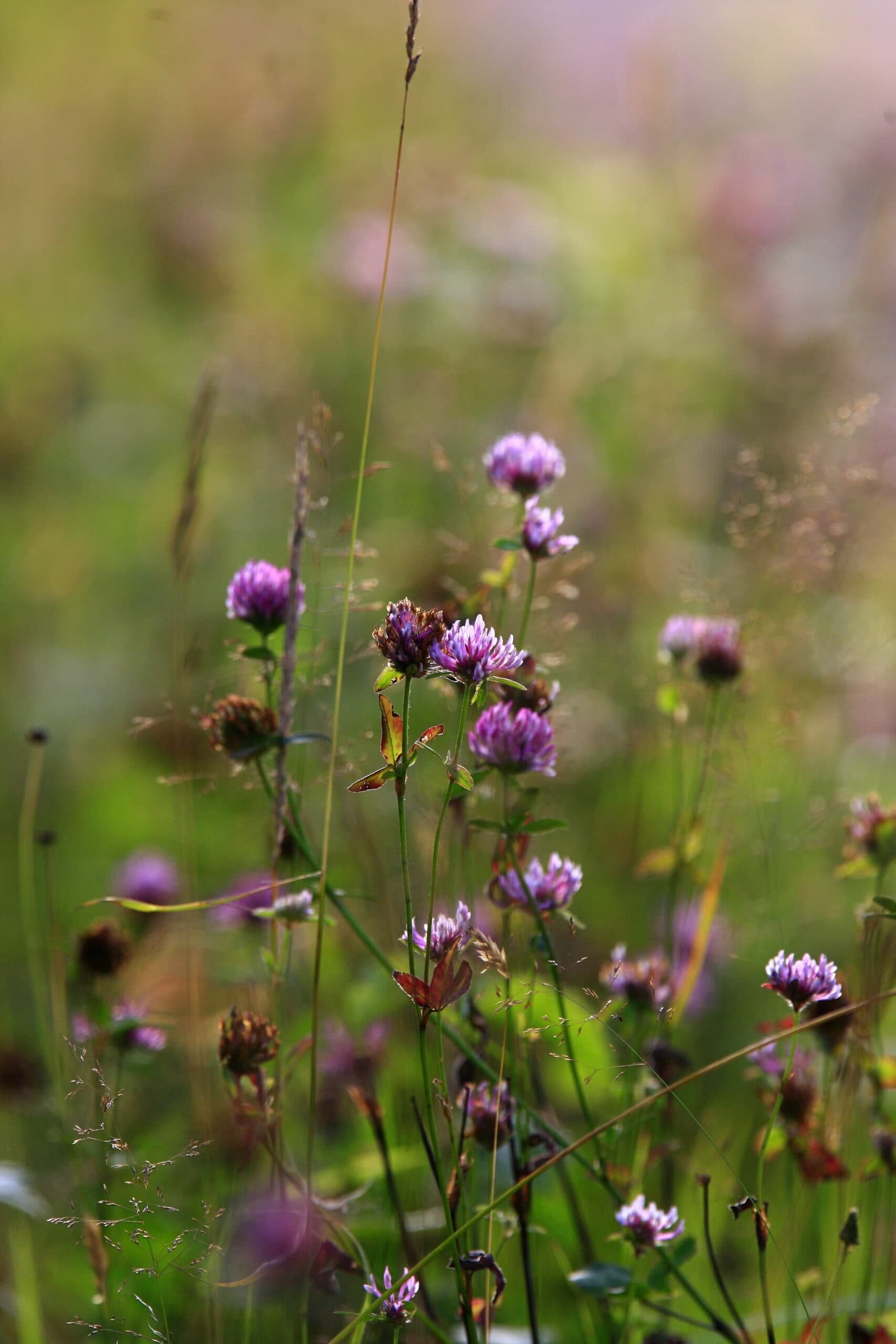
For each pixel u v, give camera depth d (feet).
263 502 9.09
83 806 7.36
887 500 6.35
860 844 5.32
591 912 6.38
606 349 9.28
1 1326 5.59
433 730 4.91
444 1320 5.34
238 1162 5.31
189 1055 5.59
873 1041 5.46
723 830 6.16
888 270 9.55
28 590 9.06
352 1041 5.71
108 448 9.99
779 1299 5.47
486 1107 5.11
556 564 6.97
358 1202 5.43
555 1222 5.47
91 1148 5.51
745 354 9.12
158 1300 5.35
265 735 5.14
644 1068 5.40
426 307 9.75
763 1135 5.25
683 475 8.38
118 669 8.33
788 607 6.31
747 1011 6.11
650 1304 5.16
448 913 5.61
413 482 8.63
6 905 6.61
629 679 7.02
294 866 5.48
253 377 9.66
